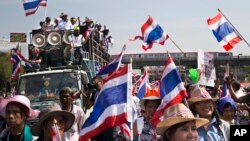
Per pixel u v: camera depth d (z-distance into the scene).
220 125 7.97
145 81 13.59
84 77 18.33
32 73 18.33
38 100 17.58
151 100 9.49
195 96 7.98
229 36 17.41
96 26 27.28
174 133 5.74
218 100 9.83
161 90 8.66
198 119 6.07
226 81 12.88
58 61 20.94
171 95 8.51
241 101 11.42
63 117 6.97
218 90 15.33
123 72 7.92
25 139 7.39
